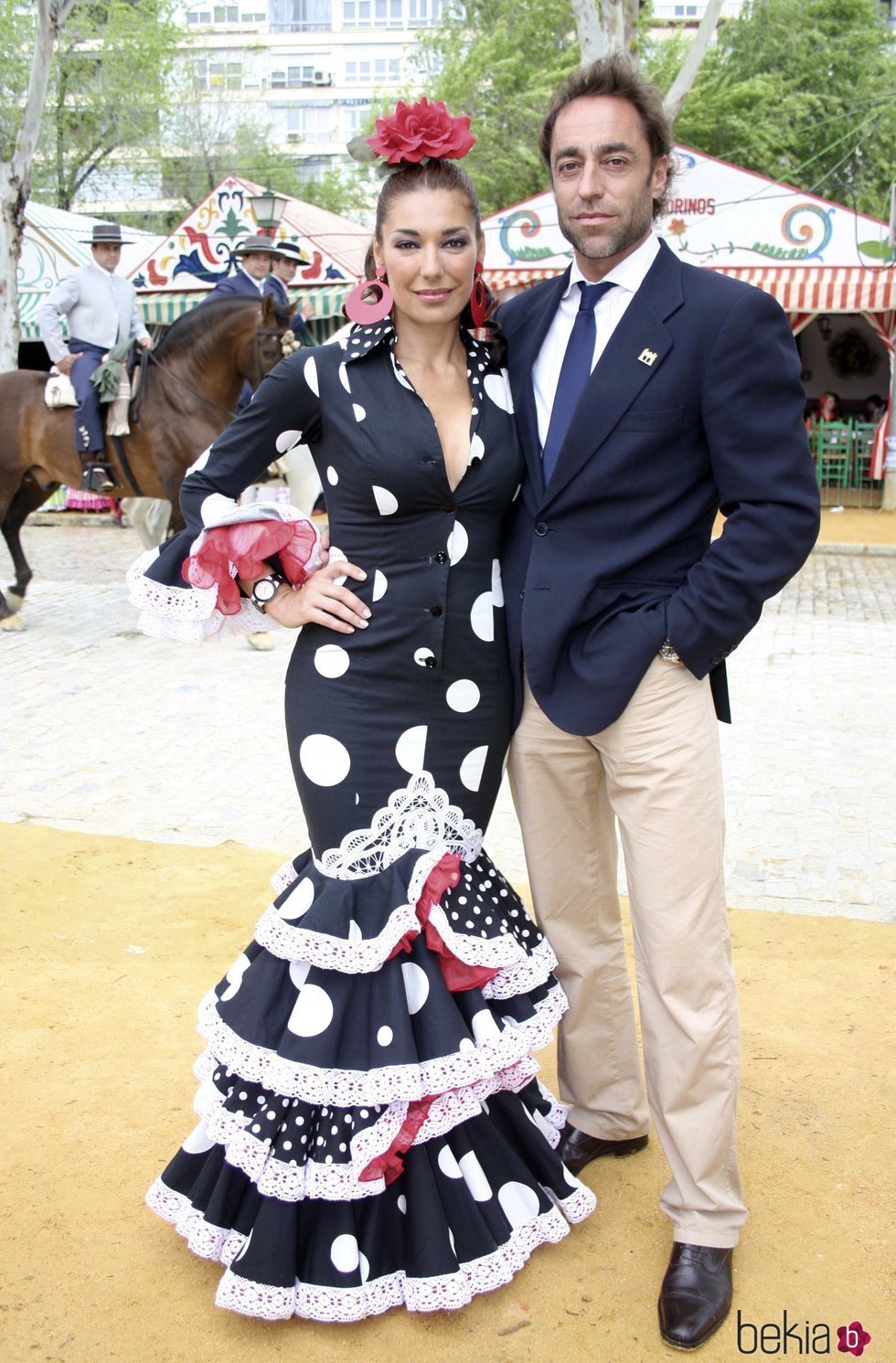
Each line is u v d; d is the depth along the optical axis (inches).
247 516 86.8
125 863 171.5
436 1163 86.5
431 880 84.4
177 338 297.1
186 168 1430.9
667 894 86.2
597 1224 97.3
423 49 1248.2
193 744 226.2
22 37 1022.4
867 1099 114.3
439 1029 83.1
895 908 156.8
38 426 306.8
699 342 82.3
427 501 84.7
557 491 86.4
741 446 81.5
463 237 82.5
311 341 400.8
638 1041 123.6
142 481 304.3
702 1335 84.0
